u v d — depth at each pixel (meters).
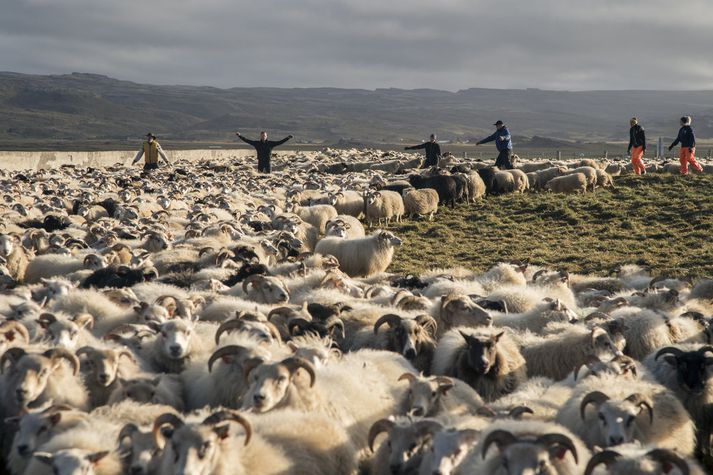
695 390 12.32
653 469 8.55
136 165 76.31
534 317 16.09
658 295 17.97
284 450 9.68
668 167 47.47
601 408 10.32
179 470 8.78
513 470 8.79
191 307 16.05
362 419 11.38
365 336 14.98
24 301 15.78
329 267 22.45
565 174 42.56
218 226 26.95
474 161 60.53
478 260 28.42
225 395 11.89
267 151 56.00
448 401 11.83
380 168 61.78
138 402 11.08
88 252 24.17
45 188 43.94
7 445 11.16
